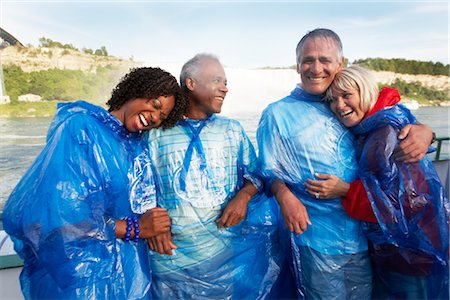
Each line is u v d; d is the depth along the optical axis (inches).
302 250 58.2
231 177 55.5
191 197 52.1
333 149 54.5
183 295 55.0
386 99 52.7
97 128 45.0
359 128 53.8
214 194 53.5
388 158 50.2
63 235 41.1
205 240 53.9
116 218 46.9
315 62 51.9
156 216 47.8
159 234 48.3
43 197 41.0
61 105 47.5
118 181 45.4
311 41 52.3
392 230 52.1
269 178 56.6
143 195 49.5
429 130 51.4
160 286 54.6
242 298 59.0
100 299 44.3
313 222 56.8
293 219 51.9
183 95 51.8
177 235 52.8
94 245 43.9
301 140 54.8
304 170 55.2
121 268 47.3
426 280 57.7
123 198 46.4
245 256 59.0
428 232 54.1
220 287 56.1
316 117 55.4
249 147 58.5
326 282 57.1
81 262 42.7
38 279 44.3
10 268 67.3
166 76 47.3
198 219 52.7
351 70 52.2
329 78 53.0
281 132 56.2
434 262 56.2
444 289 57.3
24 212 41.3
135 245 49.6
